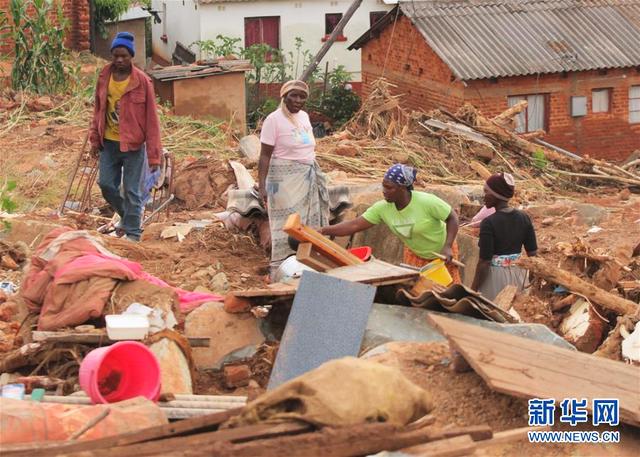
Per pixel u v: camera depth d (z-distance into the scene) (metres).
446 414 6.06
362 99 32.44
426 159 19.02
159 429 5.29
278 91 35.34
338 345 6.98
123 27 36.97
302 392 5.27
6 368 6.92
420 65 28.73
